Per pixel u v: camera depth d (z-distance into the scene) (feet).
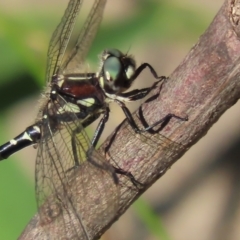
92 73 1.31
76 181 1.22
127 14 1.33
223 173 1.56
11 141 1.34
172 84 1.19
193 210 1.56
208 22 1.32
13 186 1.25
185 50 1.58
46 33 1.30
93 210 1.21
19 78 1.28
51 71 1.32
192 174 1.57
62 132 1.29
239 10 1.16
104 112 1.31
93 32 1.32
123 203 1.21
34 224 1.22
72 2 1.32
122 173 1.20
